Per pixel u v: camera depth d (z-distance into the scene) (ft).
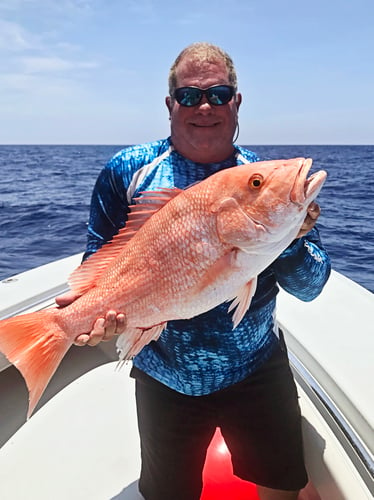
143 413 6.63
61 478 7.41
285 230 4.78
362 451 5.82
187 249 5.01
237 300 5.08
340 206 42.68
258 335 6.24
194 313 5.17
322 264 6.15
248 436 6.57
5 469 7.55
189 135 6.12
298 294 6.41
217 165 6.36
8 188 60.18
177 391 6.37
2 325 5.13
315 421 6.84
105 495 7.14
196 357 6.12
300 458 6.57
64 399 9.14
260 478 6.68
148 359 6.48
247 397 6.45
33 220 36.78
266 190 4.70
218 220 4.87
